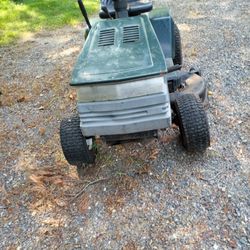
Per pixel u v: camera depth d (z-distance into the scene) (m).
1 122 3.72
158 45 2.38
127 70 2.17
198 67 4.02
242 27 4.97
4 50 5.45
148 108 2.21
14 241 2.39
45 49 5.32
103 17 3.39
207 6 5.98
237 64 4.01
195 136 2.56
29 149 3.26
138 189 2.61
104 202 2.56
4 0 7.42
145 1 3.40
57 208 2.60
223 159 2.75
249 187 2.49
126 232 2.32
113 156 2.95
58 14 6.66
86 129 2.30
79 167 2.91
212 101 3.41
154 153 2.89
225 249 2.11
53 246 2.32
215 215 2.32
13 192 2.81
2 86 4.41
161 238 2.24
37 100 4.03
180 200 2.47
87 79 2.17
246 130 3.01
